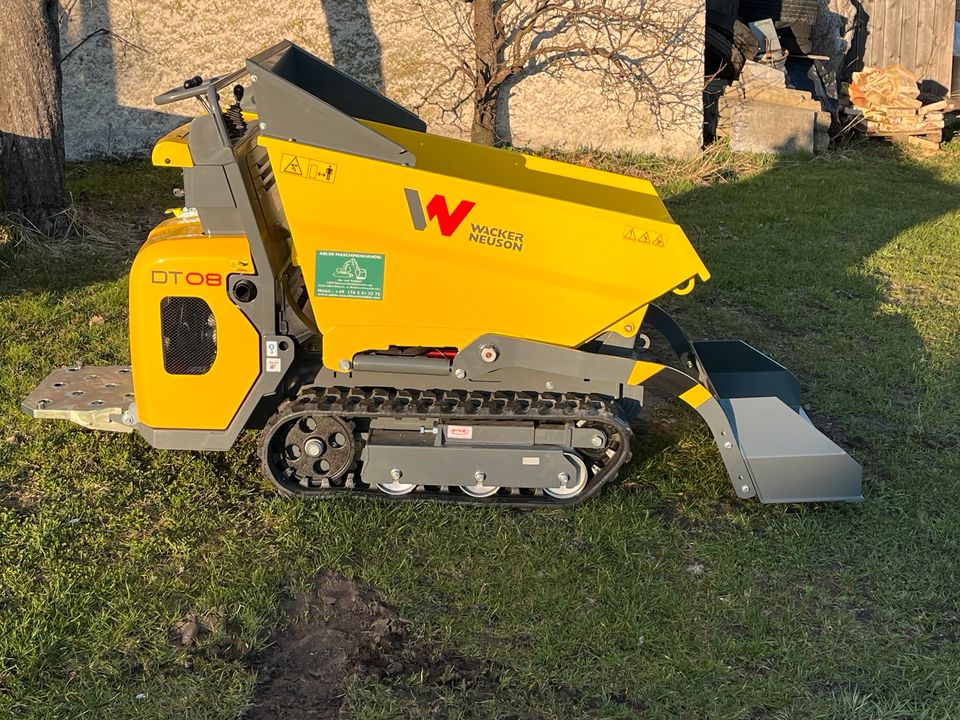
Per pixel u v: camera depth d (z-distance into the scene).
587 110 11.87
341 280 4.35
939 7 16.17
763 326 7.51
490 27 10.84
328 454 4.73
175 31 10.65
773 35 13.77
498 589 4.23
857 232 9.77
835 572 4.47
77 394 5.31
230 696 3.60
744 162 12.20
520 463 4.62
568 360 4.52
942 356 6.95
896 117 14.09
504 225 4.28
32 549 4.38
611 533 4.62
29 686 3.61
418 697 3.64
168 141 4.62
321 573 4.33
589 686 3.72
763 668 3.86
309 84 5.10
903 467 5.44
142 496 4.87
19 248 7.95
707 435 5.72
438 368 4.53
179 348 4.50
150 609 4.03
